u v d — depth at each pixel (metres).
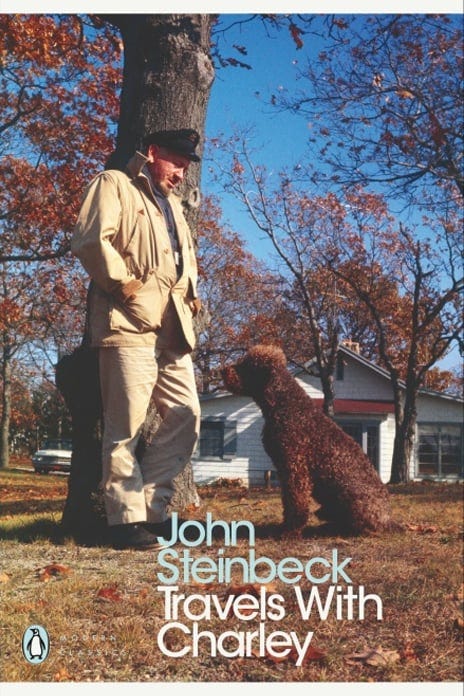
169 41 7.41
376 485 6.18
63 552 5.23
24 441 64.00
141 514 4.75
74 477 6.50
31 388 55.19
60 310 33.50
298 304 34.56
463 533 6.37
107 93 22.14
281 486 5.96
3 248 23.66
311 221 29.97
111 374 4.70
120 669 3.10
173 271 4.82
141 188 4.81
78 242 4.49
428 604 4.04
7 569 4.68
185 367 5.04
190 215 7.73
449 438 32.25
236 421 31.08
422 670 3.17
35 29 17.41
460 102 15.84
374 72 16.02
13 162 22.84
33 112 22.19
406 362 41.75
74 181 22.45
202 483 30.88
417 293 27.12
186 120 7.46
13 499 20.88
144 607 3.84
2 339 40.06
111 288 4.54
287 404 5.99
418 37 15.58
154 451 4.99
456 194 18.48
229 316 42.44
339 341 32.75
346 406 31.64
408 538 6.05
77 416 6.54
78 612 3.74
